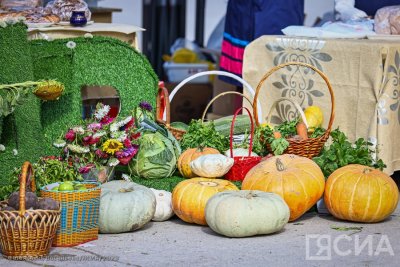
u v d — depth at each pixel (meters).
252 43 6.88
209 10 10.45
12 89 5.24
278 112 6.78
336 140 5.83
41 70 5.72
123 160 5.46
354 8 7.29
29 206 4.52
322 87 6.43
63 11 6.44
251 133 5.66
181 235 5.06
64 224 4.73
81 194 4.75
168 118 6.22
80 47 6.01
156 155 5.64
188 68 9.69
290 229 5.18
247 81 6.92
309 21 9.23
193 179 5.38
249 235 4.96
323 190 5.35
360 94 6.15
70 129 5.40
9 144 5.46
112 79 6.13
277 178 5.24
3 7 6.41
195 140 5.95
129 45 6.16
